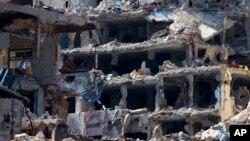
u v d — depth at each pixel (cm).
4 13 19188
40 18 19662
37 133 16500
